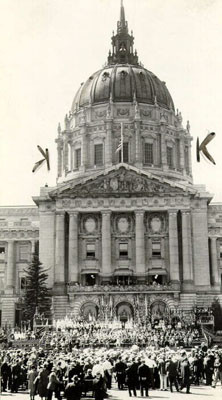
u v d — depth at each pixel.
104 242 111.56
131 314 106.50
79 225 113.88
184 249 111.31
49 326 95.06
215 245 124.38
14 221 128.50
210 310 101.88
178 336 79.94
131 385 41.38
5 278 126.00
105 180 113.56
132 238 113.69
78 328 88.06
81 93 150.62
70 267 110.38
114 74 149.12
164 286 106.94
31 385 40.03
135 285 107.19
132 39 163.88
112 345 74.44
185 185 113.25
